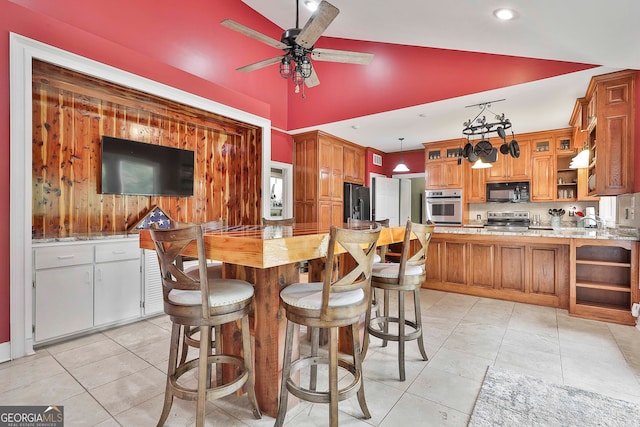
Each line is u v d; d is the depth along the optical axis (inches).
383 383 79.7
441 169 255.8
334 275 89.4
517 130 217.8
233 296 60.4
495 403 70.3
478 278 159.5
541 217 241.0
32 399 73.0
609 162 127.3
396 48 174.6
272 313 67.9
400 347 81.6
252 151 190.1
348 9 119.0
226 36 173.2
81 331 108.6
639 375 82.4
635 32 85.7
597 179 129.4
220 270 89.5
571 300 130.5
